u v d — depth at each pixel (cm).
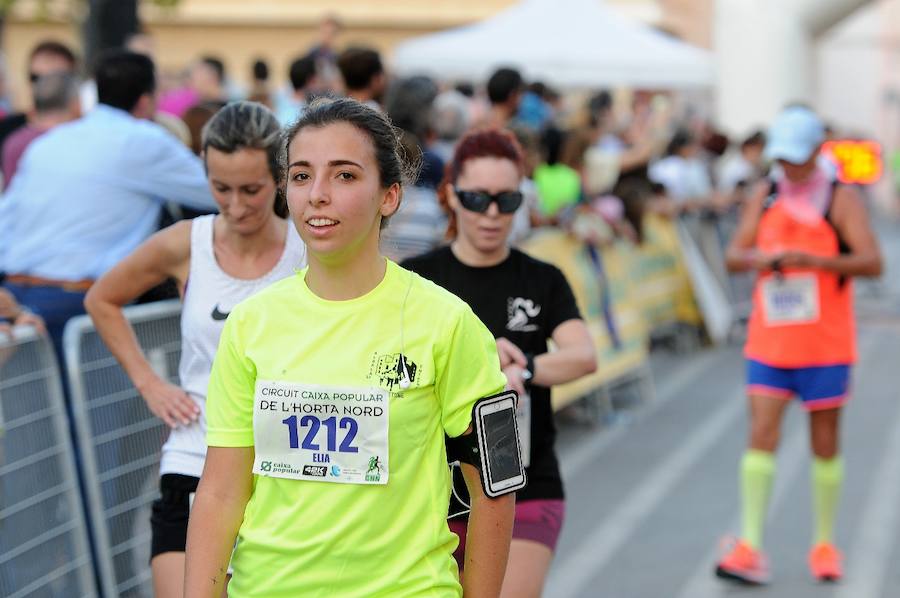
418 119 2142
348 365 741
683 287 3394
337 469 738
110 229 1485
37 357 1285
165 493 1060
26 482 1245
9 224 1504
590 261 2598
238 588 759
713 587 1623
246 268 1045
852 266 1627
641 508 1964
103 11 2572
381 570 743
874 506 1966
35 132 1758
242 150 990
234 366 758
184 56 7050
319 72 2678
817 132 1641
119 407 1356
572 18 3841
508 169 1116
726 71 5828
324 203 727
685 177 3534
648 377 2805
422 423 747
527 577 1046
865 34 8856
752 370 1673
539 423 1112
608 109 3891
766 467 1650
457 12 7138
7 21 6412
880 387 2852
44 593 1259
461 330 753
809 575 1664
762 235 1684
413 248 2036
